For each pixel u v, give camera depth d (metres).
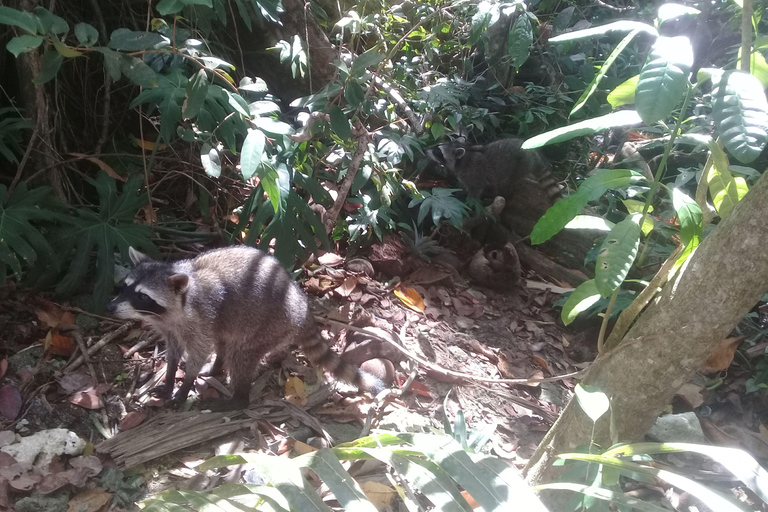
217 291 3.20
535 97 6.76
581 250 5.57
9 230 3.31
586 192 2.08
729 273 2.03
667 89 1.62
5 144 3.86
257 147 2.83
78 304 3.67
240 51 4.75
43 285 3.55
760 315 5.00
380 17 4.73
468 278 5.11
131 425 3.07
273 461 1.74
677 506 3.24
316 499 1.63
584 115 6.62
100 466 2.78
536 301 5.10
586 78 6.54
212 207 4.61
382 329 4.06
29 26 2.51
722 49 6.53
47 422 2.97
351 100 3.45
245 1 4.68
